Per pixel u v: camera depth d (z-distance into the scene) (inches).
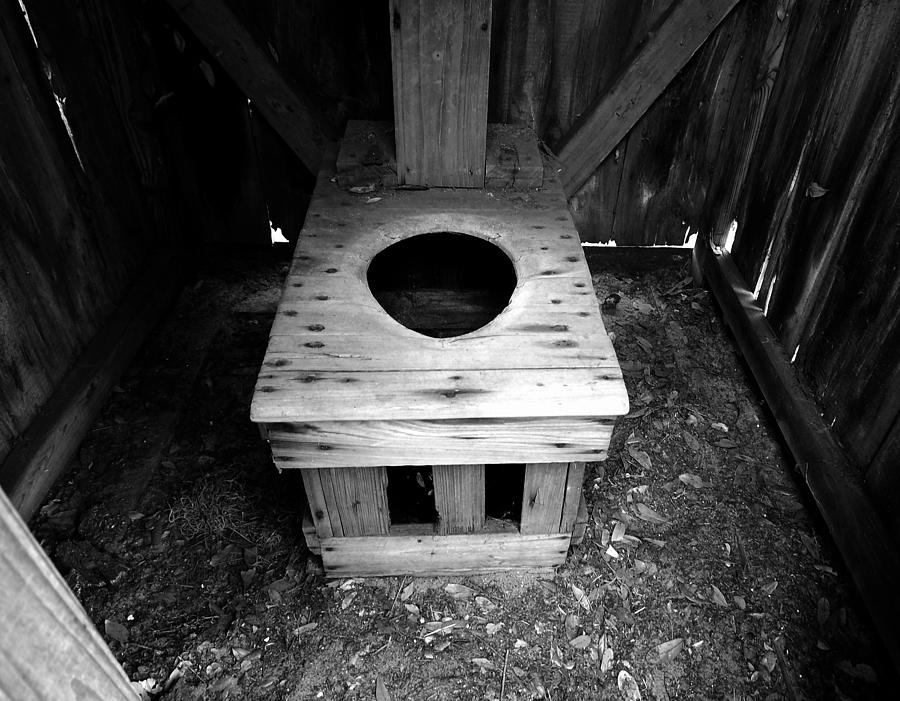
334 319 63.2
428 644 69.4
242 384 96.1
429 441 59.2
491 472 82.8
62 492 81.5
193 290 111.0
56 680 18.8
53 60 81.0
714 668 67.8
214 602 72.7
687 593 73.6
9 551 16.7
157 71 95.0
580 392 56.6
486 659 68.4
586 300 65.6
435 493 66.6
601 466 86.4
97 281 92.3
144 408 92.0
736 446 89.3
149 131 98.6
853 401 76.1
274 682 66.6
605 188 109.5
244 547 77.7
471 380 57.4
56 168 82.2
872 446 72.8
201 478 84.2
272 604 72.6
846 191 76.4
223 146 103.6
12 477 74.3
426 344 60.7
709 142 103.7
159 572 75.0
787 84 89.5
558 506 68.2
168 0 88.5
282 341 60.7
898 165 67.3
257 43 92.4
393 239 73.7
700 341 104.7
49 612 18.3
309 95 99.0
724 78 97.3
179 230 110.8
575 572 75.6
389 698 65.6
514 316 63.7
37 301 79.6
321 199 79.6
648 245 117.1
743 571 75.5
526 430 58.6
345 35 93.4
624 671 67.7
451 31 71.6
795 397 85.0
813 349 84.4
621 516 81.1
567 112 101.2
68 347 86.6
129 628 70.3
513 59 95.2
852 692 65.9
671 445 89.3
